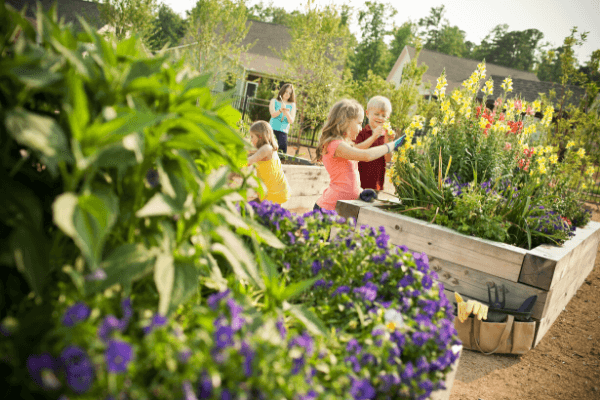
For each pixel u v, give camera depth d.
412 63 18.11
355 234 2.26
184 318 1.36
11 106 1.24
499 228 3.51
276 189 4.20
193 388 1.01
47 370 0.96
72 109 1.19
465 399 2.72
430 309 1.77
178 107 1.45
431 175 4.07
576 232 4.82
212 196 1.35
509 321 3.24
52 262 1.21
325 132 3.90
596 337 4.05
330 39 15.81
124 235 1.39
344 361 1.37
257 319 1.33
